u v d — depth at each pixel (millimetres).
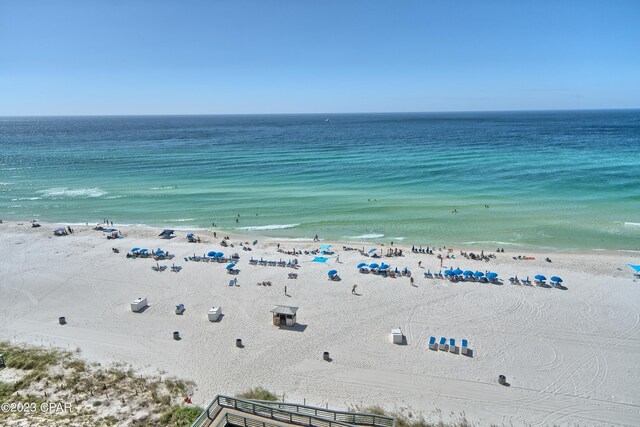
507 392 21141
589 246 41844
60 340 25484
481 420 19375
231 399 17109
